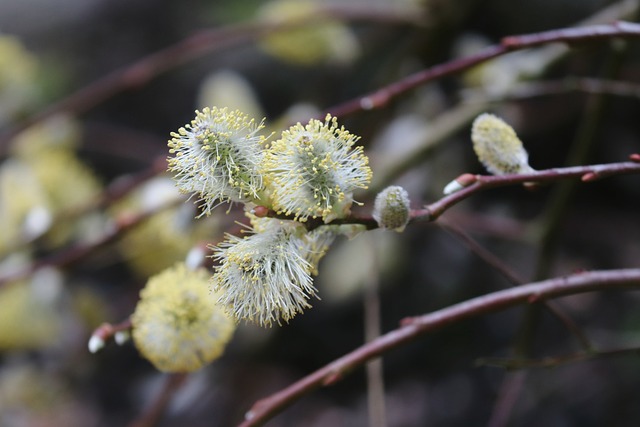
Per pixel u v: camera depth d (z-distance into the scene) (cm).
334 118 53
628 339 87
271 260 53
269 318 53
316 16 88
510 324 98
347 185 53
